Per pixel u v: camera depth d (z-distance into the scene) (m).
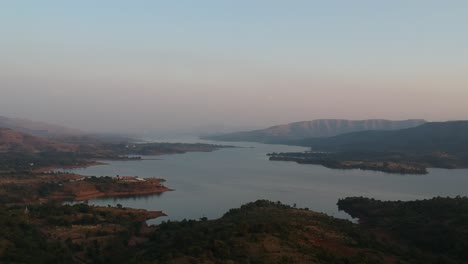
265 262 92.00
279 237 113.69
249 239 108.81
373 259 108.75
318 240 119.25
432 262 120.12
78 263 122.31
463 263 124.00
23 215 159.75
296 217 149.62
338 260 101.81
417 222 171.12
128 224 174.12
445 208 180.00
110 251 134.12
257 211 167.12
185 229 144.75
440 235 150.88
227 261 92.00
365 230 158.12
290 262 94.31
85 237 149.88
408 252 128.62
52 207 186.38
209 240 109.06
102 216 185.50
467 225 155.25
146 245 137.00
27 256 111.00
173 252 104.19
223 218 163.88
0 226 129.38
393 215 191.75
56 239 142.62
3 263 102.94
